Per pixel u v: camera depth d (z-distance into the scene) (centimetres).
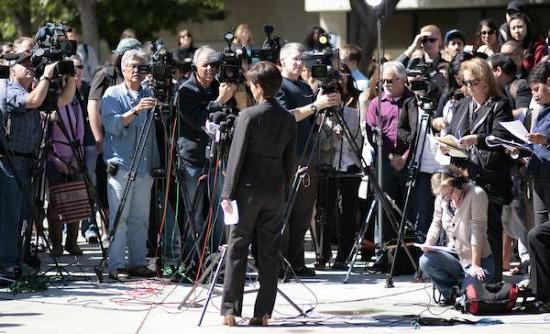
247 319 2152
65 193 2780
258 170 2039
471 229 2256
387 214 2591
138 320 2145
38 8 5475
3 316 2192
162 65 2503
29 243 2670
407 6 4912
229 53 2459
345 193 2877
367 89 3050
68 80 2606
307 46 3111
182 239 2638
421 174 2716
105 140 2684
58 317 2180
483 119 2411
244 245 2056
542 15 4734
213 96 2606
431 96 2594
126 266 2691
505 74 2780
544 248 2223
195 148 2616
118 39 5900
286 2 6141
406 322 2123
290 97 2656
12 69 2581
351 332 2027
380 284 2603
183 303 2270
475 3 4847
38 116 2591
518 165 2586
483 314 2211
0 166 2534
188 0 5653
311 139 2703
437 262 2288
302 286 2573
